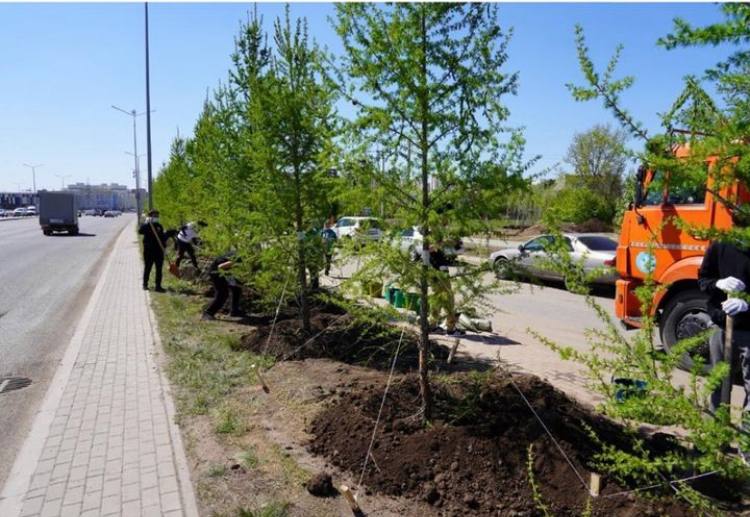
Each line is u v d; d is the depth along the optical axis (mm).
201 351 6543
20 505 3258
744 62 1600
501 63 3695
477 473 3307
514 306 11062
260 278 7043
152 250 11781
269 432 4230
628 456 2406
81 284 13914
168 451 3916
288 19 6879
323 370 5586
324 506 3195
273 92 6867
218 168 10008
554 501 3068
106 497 3328
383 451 3652
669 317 6199
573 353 2482
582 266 2498
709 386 1975
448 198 3752
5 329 8695
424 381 4020
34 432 4309
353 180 4004
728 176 1736
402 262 3814
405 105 3736
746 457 2377
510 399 4172
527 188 3531
